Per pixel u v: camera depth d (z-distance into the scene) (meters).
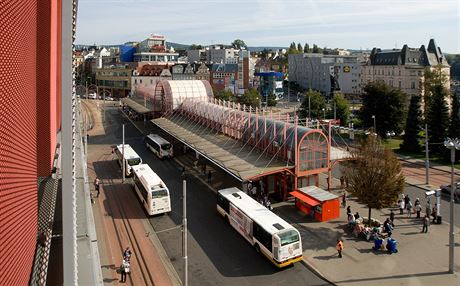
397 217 34.31
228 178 46.50
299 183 39.06
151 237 30.75
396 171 30.75
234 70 137.38
